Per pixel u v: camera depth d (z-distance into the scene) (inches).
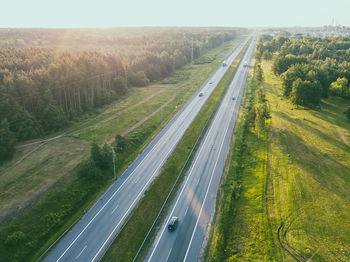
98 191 2440.9
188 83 6038.4
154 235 1945.1
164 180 2576.3
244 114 4079.7
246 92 5167.3
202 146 3211.1
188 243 1867.6
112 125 3784.5
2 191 2367.1
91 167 2527.1
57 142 3282.5
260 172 2647.6
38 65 4141.2
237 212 2150.6
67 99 4084.6
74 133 3521.2
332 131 3440.0
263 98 4539.9
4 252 1796.3
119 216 2145.7
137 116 4109.3
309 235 1907.0
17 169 2701.8
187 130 3629.4
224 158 2940.5
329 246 1813.5
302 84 4094.5
